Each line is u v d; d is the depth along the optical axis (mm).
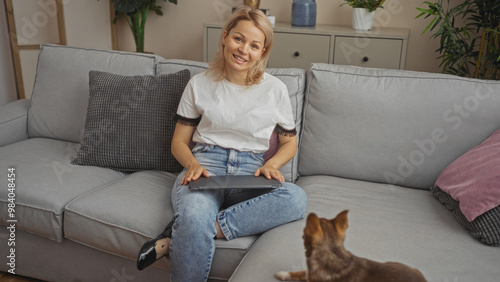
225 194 1565
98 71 1970
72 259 1647
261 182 1464
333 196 1612
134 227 1463
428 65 3248
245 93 1622
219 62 1653
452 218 1478
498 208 1324
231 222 1405
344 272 950
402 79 1749
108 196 1578
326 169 1814
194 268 1348
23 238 1699
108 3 3820
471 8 2957
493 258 1243
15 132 2150
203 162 1614
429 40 3189
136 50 3738
